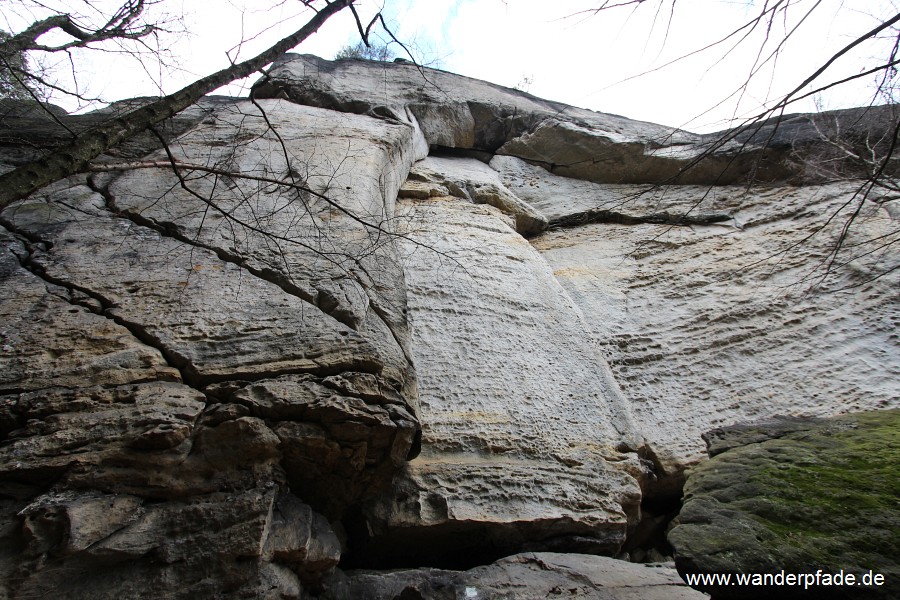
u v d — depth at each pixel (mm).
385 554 3262
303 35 3150
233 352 3027
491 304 5059
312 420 2785
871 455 2457
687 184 7500
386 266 4066
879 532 1974
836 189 6508
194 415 2682
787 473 2451
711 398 4805
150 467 2514
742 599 1959
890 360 4895
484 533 3312
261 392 2818
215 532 2420
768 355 5141
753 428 3037
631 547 4035
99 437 2537
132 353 2936
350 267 3820
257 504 2512
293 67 7785
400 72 8836
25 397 2656
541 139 8266
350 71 8422
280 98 7086
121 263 3578
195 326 3146
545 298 5445
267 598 2346
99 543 2270
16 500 2367
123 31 3219
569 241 6777
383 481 3018
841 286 5562
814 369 4961
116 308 3223
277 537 2531
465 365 4332
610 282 6047
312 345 3127
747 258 6125
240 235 3928
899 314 5195
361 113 7215
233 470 2639
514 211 6828
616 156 7773
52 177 2225
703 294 5805
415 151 7301
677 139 7781
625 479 3889
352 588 2789
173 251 3729
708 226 6730
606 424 4316
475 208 6547
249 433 2668
